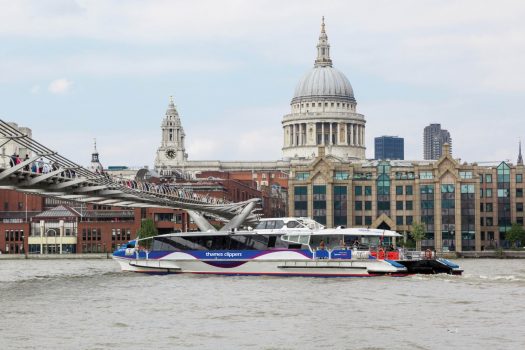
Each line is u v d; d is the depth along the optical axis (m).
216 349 57.16
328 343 59.06
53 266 155.75
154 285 97.94
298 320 68.94
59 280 107.94
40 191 101.50
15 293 89.81
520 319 69.31
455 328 64.88
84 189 103.69
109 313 73.25
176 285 97.50
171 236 115.00
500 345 58.34
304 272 108.12
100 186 105.00
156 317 70.88
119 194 112.56
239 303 79.69
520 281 100.44
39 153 90.81
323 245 108.31
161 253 115.12
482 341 59.69
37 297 85.62
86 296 86.31
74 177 104.31
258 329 64.56
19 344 58.62
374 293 87.19
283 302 80.19
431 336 61.56
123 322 68.06
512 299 81.94
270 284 97.69
